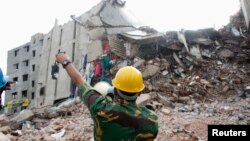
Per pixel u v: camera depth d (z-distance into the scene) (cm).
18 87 4428
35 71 4206
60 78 2933
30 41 4444
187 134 1040
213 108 1414
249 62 2098
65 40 3073
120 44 2161
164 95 1706
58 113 1473
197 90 1744
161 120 1208
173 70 1994
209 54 2194
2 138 880
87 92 244
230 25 2506
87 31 2595
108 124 231
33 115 1389
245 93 1689
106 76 2003
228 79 1883
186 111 1397
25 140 964
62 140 969
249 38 2288
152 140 240
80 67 2625
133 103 242
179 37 2133
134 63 1984
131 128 231
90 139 966
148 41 2072
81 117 1347
